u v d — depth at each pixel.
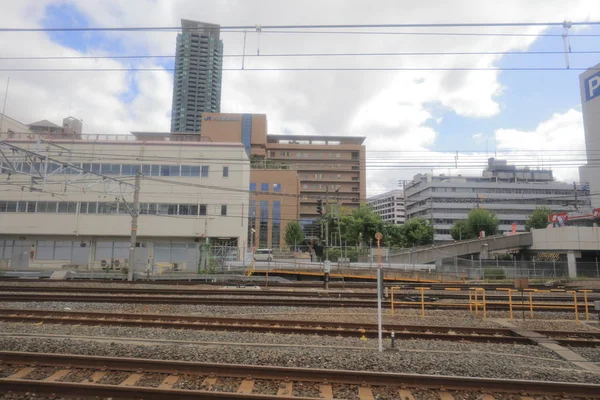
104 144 42.44
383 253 50.62
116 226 41.88
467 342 11.09
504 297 20.25
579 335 11.85
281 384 7.28
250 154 110.50
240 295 21.31
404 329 12.66
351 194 120.19
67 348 9.21
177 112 195.75
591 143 74.12
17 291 21.19
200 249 42.31
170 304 17.47
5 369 7.72
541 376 7.87
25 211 42.06
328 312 15.86
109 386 6.73
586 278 37.00
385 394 7.02
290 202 92.56
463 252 48.44
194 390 6.75
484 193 111.62
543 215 82.50
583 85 76.25
